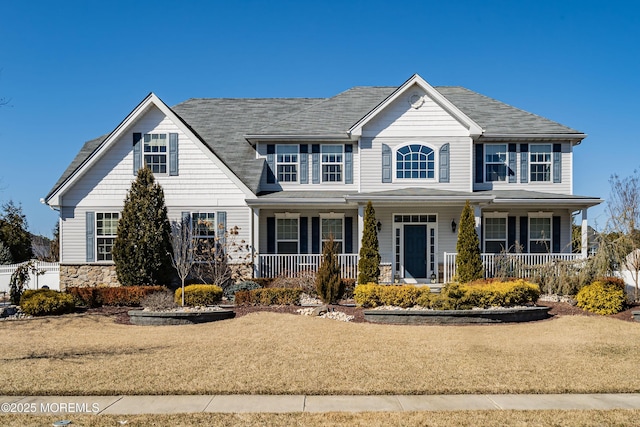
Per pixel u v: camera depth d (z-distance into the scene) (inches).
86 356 433.7
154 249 740.7
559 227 880.9
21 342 491.5
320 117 943.0
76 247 826.2
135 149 830.5
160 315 575.2
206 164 834.8
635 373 385.1
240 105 1093.1
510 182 887.7
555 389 349.7
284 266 858.8
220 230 827.4
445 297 585.9
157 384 359.3
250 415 303.9
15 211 1539.1
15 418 300.2
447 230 873.5
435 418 298.5
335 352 441.4
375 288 618.5
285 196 847.1
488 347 459.8
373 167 866.8
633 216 985.5
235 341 482.9
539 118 925.2
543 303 665.0
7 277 1008.9
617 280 644.1
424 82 853.8
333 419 296.8
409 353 438.3
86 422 293.1
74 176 819.4
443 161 861.8
